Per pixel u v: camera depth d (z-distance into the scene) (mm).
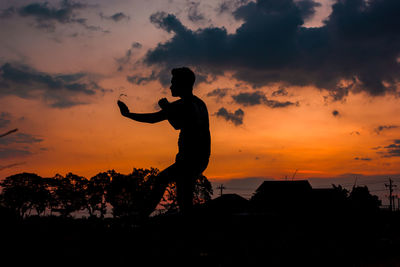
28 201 62125
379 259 7266
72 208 70125
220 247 3943
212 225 3793
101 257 3002
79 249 3113
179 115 3129
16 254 2936
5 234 3221
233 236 5203
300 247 6258
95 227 3527
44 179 67125
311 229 9633
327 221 11836
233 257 4133
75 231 3531
